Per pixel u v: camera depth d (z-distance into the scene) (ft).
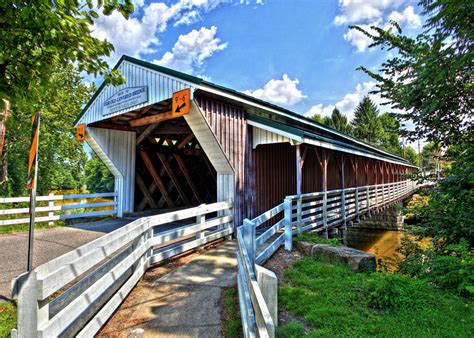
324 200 28.96
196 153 41.65
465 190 15.55
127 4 10.36
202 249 19.99
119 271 11.37
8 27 9.13
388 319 10.72
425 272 15.72
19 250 19.13
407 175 20.21
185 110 21.08
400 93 19.34
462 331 9.93
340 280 14.44
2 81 9.92
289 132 23.59
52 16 8.71
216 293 12.84
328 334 9.48
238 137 24.98
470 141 16.98
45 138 49.65
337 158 36.09
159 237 16.46
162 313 11.15
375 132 171.32
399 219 63.31
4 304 11.02
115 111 27.99
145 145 35.68
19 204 35.47
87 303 8.82
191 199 41.34
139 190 35.88
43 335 6.49
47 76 10.64
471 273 13.21
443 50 14.66
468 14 12.55
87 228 27.07
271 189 29.45
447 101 16.48
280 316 10.92
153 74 24.18
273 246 18.95
